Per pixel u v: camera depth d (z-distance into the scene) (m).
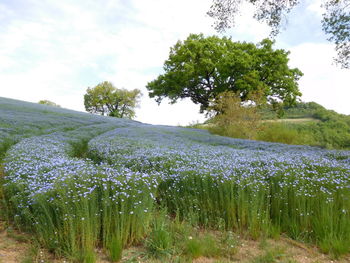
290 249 4.29
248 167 7.53
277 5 15.67
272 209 5.56
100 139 16.70
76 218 4.01
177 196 5.97
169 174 7.19
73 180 4.99
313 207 5.13
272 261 3.80
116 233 4.04
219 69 34.56
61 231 4.01
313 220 4.81
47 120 22.45
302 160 9.52
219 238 4.58
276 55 34.66
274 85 35.69
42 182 5.39
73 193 4.32
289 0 15.39
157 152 10.88
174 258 3.84
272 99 36.47
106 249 3.96
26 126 18.30
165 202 6.09
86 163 8.27
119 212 4.18
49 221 4.09
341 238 4.25
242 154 11.84
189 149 13.47
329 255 4.10
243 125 25.67
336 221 4.69
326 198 5.07
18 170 6.52
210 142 18.94
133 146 13.09
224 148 14.89
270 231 4.78
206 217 5.34
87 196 4.29
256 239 4.67
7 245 4.05
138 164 8.69
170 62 39.59
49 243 3.92
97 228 4.12
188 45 36.22
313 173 6.77
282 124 26.70
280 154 12.30
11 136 14.56
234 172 6.68
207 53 35.12
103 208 4.34
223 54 35.25
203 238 4.46
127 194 4.54
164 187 6.61
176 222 4.96
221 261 3.75
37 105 32.75
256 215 4.92
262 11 16.33
